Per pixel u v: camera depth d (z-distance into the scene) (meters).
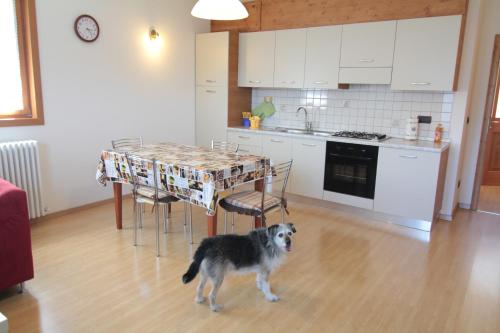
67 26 3.74
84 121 4.04
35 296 2.42
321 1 4.42
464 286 2.67
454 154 4.00
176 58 5.01
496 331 2.17
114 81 4.29
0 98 3.44
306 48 4.48
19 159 3.39
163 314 2.26
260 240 2.34
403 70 3.85
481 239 3.57
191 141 5.47
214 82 5.14
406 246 3.37
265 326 2.17
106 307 2.32
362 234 3.64
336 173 4.25
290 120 5.18
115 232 3.52
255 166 2.96
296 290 2.58
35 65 3.52
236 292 2.54
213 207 2.60
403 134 4.32
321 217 4.12
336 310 2.35
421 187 3.70
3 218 2.26
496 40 4.11
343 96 4.67
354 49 4.12
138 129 4.67
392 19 3.97
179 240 3.36
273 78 4.83
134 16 4.39
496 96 5.33
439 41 3.62
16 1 3.41
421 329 2.17
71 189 4.02
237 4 2.62
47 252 3.05
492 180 5.66
